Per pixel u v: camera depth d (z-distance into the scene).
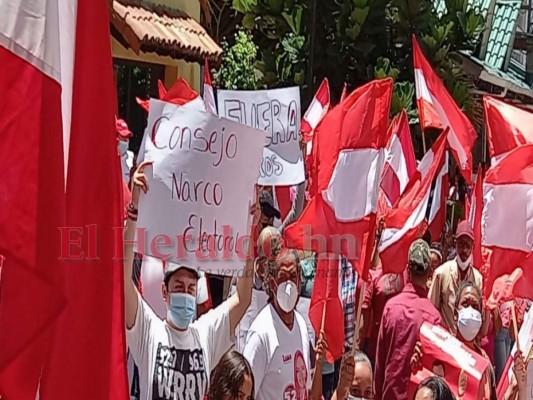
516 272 6.44
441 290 7.78
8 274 2.73
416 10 15.65
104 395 3.07
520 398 6.36
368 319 7.54
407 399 6.21
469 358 5.70
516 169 6.38
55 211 2.79
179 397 4.69
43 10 2.80
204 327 4.93
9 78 2.77
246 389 4.69
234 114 6.76
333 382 6.93
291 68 15.43
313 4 13.69
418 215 6.75
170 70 12.82
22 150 2.77
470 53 19.83
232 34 17.28
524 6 25.06
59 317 2.81
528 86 22.78
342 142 5.62
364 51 15.30
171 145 4.45
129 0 11.37
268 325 5.25
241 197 4.67
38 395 2.90
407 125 8.30
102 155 3.09
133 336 4.55
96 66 3.08
